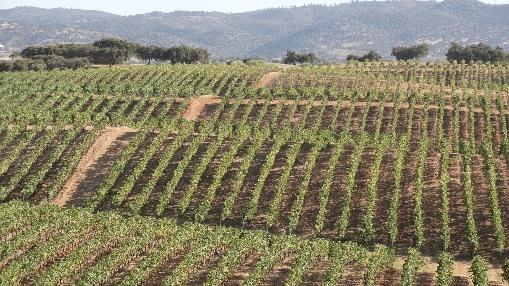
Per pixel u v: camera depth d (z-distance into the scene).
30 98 93.56
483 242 48.22
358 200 54.72
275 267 42.53
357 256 43.19
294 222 50.38
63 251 43.19
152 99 89.00
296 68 114.94
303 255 41.75
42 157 64.81
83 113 78.25
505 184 56.78
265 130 70.38
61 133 71.00
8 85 100.69
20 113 78.31
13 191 58.34
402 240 49.34
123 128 74.56
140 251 43.12
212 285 37.59
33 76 108.94
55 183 57.78
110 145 68.25
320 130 75.94
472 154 64.00
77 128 70.69
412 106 78.44
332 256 42.75
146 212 54.75
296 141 65.19
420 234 47.16
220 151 65.69
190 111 86.31
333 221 52.28
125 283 37.59
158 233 45.47
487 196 54.28
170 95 91.75
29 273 39.34
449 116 79.38
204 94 94.81
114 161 64.31
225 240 44.62
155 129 73.62
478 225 50.16
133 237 45.03
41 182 59.56
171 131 71.81
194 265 41.03
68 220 47.59
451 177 58.38
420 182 53.81
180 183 59.00
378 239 49.62
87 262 41.81
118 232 44.81
